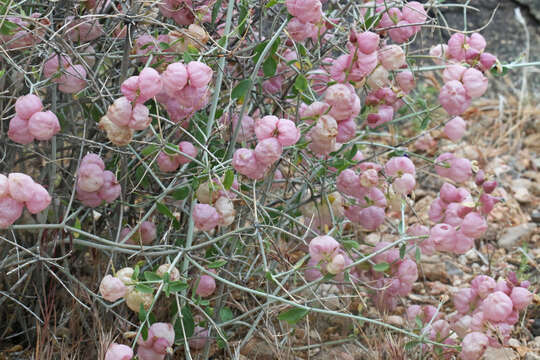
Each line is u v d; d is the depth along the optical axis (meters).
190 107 0.54
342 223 0.65
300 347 0.63
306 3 0.52
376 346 0.61
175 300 0.56
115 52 0.60
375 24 0.59
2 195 0.46
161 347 0.52
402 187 0.60
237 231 0.54
